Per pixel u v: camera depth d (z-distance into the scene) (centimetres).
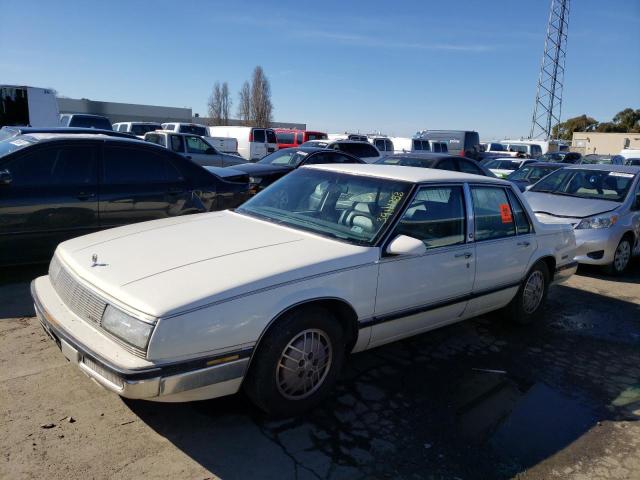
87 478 265
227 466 283
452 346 473
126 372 260
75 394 339
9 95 1836
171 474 273
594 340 512
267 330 305
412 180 408
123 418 318
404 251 353
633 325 565
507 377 418
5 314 464
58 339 303
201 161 1568
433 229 406
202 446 298
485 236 452
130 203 618
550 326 544
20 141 584
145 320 267
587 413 370
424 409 358
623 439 340
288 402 323
